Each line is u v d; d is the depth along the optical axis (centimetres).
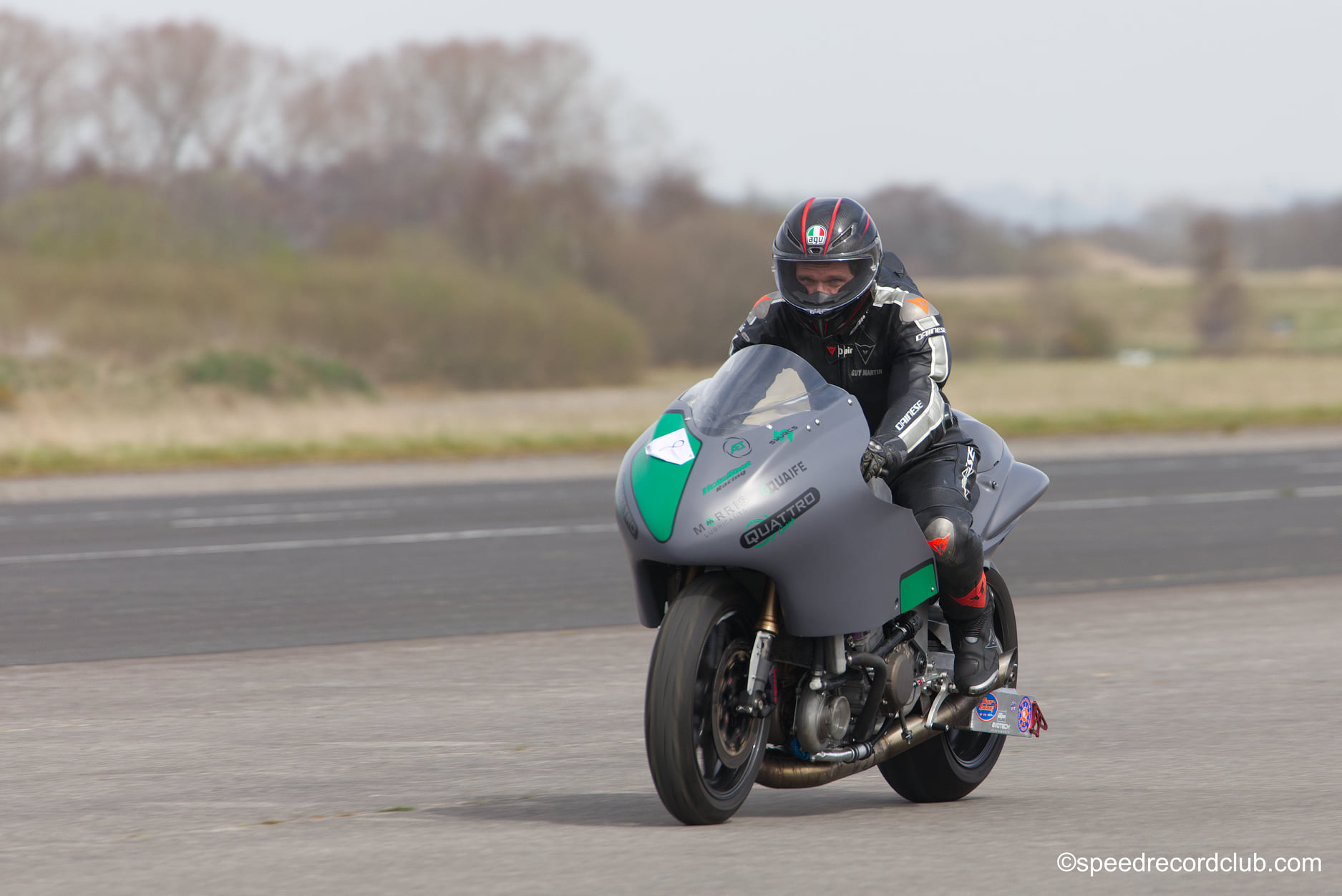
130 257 18425
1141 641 3347
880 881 1506
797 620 1689
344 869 1576
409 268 19450
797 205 1833
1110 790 2005
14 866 1606
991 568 2052
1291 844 1658
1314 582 4281
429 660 3134
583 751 2292
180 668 3042
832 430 1741
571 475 8212
